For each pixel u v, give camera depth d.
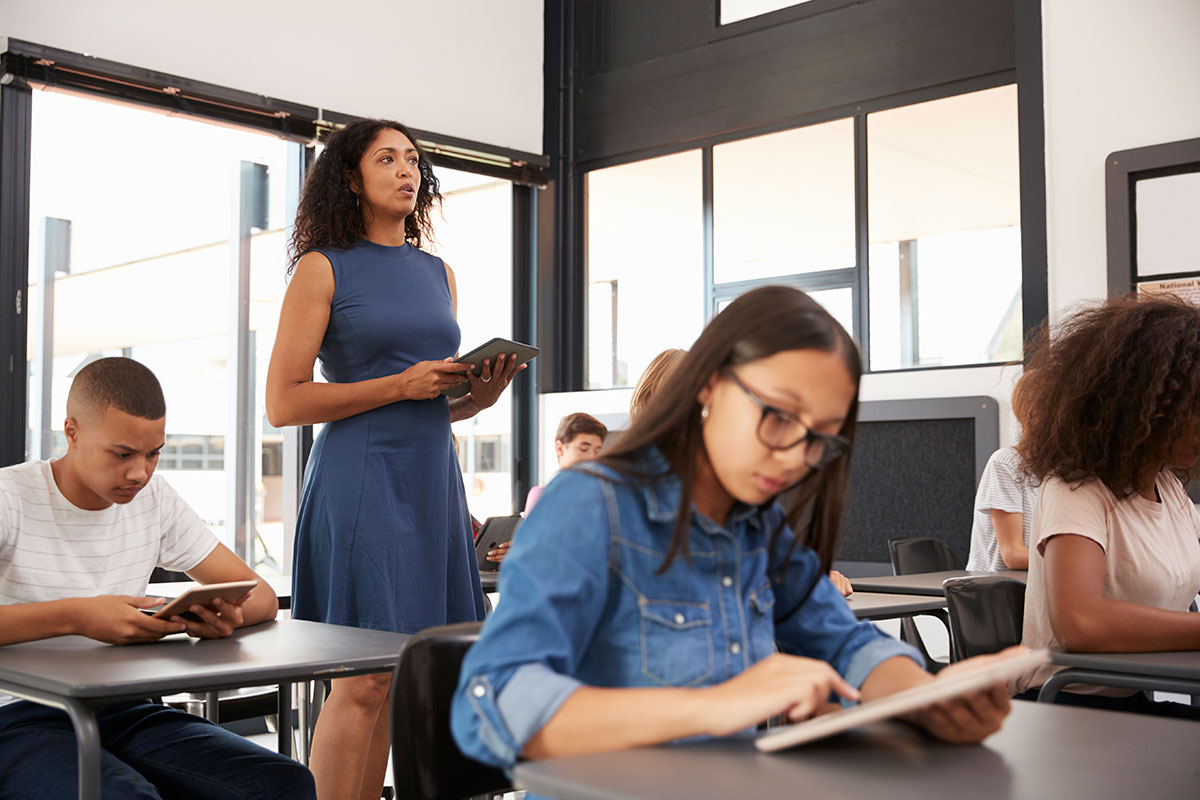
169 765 1.69
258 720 4.19
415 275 2.34
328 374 2.32
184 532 2.04
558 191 6.07
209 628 1.70
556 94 6.04
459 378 2.21
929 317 4.97
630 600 0.97
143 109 4.40
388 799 2.87
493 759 0.87
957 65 4.94
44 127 4.14
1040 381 1.87
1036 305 4.58
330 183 2.30
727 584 1.01
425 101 5.40
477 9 5.64
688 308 5.76
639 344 5.90
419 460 2.23
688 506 0.95
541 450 5.94
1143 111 4.31
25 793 1.56
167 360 4.41
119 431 1.76
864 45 5.21
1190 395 1.72
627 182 6.00
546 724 0.84
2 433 3.96
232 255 4.64
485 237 5.82
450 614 2.30
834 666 1.13
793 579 1.13
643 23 5.94
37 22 4.13
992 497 3.40
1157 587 1.79
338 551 2.16
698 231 5.74
